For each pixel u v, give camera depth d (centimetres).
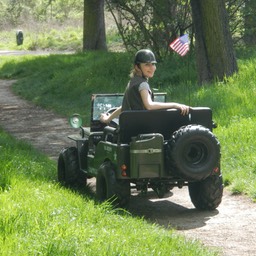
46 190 1584
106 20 9962
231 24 4175
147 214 1591
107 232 1180
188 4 4094
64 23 11206
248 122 2325
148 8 4150
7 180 1576
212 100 2783
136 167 1481
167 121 1534
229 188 1812
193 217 1549
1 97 4831
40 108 4181
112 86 4212
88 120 3372
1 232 1130
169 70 3891
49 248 1030
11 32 11325
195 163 1496
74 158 1836
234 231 1417
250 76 3112
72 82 4562
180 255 1135
